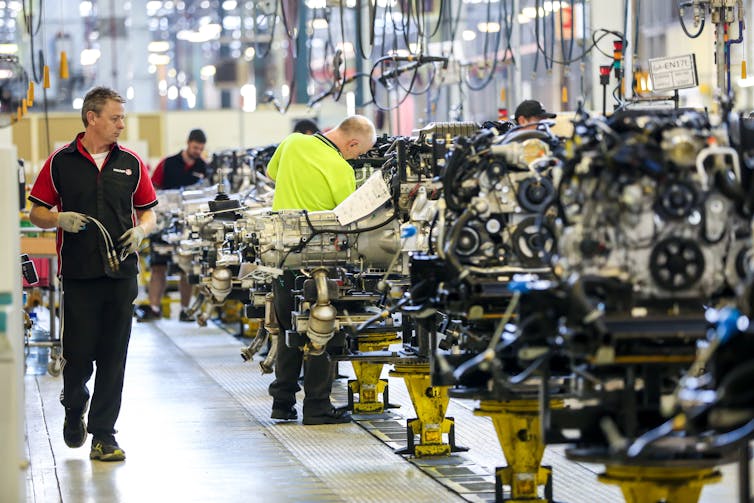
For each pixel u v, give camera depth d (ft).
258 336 49.01
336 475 34.30
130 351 65.26
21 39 95.96
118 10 117.91
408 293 32.32
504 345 25.53
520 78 73.15
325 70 64.13
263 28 116.47
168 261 80.33
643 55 66.33
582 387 24.29
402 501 30.94
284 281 42.11
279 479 33.91
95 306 35.60
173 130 111.04
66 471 35.29
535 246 28.02
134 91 120.67
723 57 41.52
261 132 110.73
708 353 20.21
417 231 33.19
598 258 22.84
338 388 52.01
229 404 47.44
